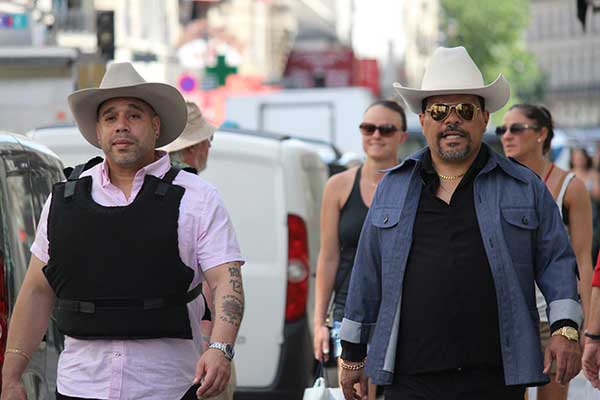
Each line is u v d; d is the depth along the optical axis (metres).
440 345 11.83
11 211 12.66
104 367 10.82
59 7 64.06
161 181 11.02
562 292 11.91
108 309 10.80
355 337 12.52
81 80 43.41
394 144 16.75
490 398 11.84
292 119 49.69
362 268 12.47
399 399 12.07
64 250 10.89
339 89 49.25
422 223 12.06
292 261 19.73
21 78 40.50
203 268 11.01
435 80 12.19
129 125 11.11
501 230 11.89
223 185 19.91
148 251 10.81
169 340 10.93
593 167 36.62
